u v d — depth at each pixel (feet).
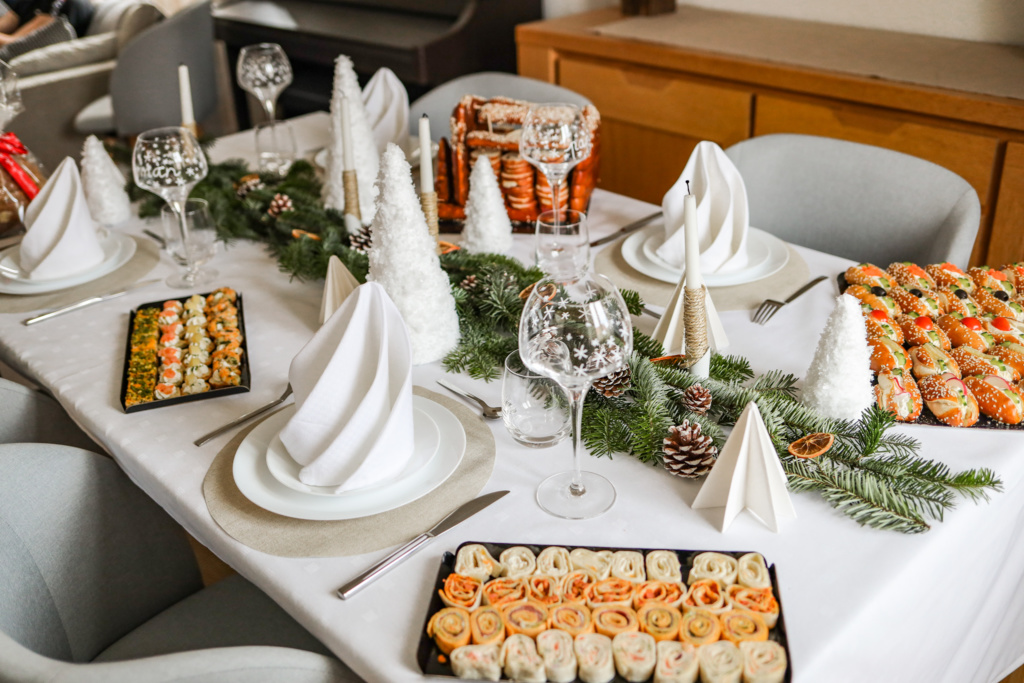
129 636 3.46
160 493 3.05
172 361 3.70
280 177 5.69
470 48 9.91
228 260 4.88
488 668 2.12
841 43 7.67
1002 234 6.35
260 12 12.19
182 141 4.43
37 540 3.20
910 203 4.98
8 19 13.46
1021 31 7.20
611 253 4.60
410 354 2.84
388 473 2.80
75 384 3.66
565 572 2.39
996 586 3.14
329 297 3.89
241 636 3.40
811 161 5.34
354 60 10.34
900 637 2.53
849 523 2.62
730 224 4.17
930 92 6.26
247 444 3.06
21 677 2.16
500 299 3.83
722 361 3.41
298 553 2.62
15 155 5.27
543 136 4.41
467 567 2.43
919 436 3.01
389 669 2.23
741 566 2.36
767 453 2.57
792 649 2.21
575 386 2.55
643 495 2.80
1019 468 2.88
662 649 2.12
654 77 8.16
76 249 4.55
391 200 3.47
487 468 2.96
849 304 2.91
